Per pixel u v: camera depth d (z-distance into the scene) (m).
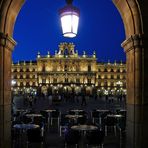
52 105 40.84
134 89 6.95
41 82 115.94
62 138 13.67
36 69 122.25
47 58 116.62
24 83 123.50
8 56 7.34
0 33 6.50
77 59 115.81
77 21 6.11
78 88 112.94
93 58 116.31
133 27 6.90
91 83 115.12
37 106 38.81
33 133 9.88
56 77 115.12
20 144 11.72
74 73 114.81
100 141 9.66
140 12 6.64
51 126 18.05
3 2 6.42
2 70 6.68
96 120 19.75
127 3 6.87
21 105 40.16
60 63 115.94
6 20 6.81
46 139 13.40
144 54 6.83
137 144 6.84
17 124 11.68
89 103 49.25
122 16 8.01
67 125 13.30
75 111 18.34
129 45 7.24
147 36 6.68
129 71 7.58
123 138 12.16
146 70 6.86
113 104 45.66
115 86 122.00
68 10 6.02
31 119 13.69
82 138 11.35
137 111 6.89
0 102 6.64
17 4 7.28
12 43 7.44
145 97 6.88
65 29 6.05
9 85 7.48
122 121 14.17
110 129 16.03
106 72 122.56
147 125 6.84
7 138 7.19
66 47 118.00
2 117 6.71
